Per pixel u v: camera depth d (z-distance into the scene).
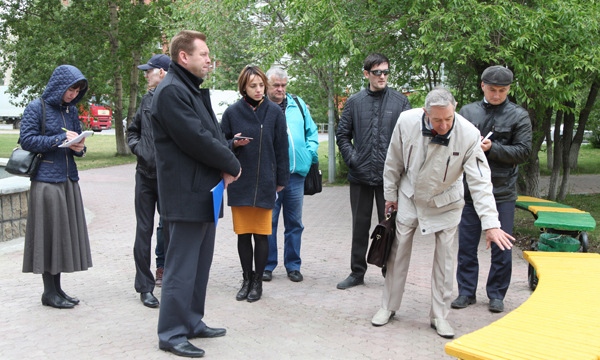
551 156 17.30
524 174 9.88
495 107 4.32
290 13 7.97
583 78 7.31
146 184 4.13
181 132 2.96
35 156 3.79
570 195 11.98
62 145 3.73
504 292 4.20
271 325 3.73
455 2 6.33
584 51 6.67
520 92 6.86
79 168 17.66
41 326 3.59
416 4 6.95
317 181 5.18
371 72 4.64
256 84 4.28
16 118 39.78
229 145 4.13
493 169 4.23
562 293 3.05
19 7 19.42
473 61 8.18
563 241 4.98
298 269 5.06
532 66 6.73
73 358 3.06
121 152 22.58
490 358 2.05
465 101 9.70
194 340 3.40
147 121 4.18
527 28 6.45
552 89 6.68
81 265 4.08
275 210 5.07
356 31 7.84
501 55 6.52
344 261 5.84
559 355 2.08
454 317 4.00
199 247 3.24
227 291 4.59
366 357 3.18
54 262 3.87
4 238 6.23
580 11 6.45
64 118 4.04
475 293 4.34
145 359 3.06
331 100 13.49
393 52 8.69
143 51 21.09
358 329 3.67
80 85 4.10
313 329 3.66
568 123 10.59
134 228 7.58
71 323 3.66
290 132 4.93
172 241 3.15
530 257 3.99
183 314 3.18
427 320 3.90
